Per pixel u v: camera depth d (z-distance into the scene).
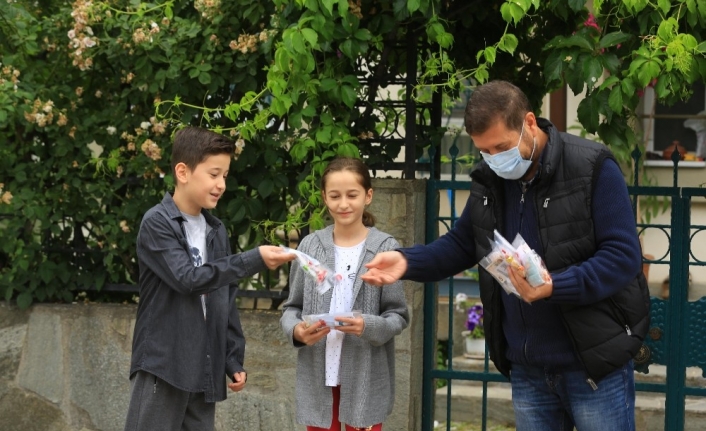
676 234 4.32
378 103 4.57
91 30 4.71
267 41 4.23
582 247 3.07
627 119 4.52
